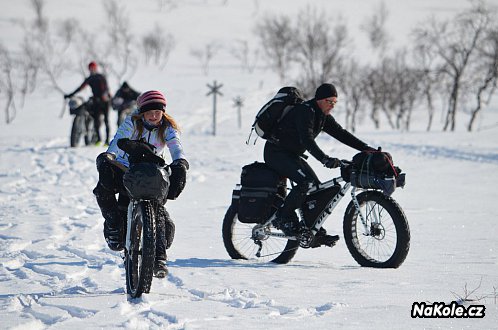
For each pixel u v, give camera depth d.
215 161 61.97
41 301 14.77
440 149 79.94
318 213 20.72
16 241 23.44
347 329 12.56
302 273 18.44
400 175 19.66
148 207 14.87
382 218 22.03
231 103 195.88
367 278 17.61
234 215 21.70
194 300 14.94
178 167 15.59
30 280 17.45
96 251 21.81
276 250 22.47
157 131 16.27
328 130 21.33
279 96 21.03
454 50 165.50
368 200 19.95
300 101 21.08
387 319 13.21
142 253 14.41
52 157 56.59
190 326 12.60
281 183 21.58
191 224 29.28
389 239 23.11
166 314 13.52
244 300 14.84
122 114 61.84
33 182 43.88
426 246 23.58
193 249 23.31
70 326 12.74
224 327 12.66
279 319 13.25
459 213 33.56
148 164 14.94
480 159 69.06
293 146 20.83
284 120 20.91
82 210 32.03
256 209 20.89
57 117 184.38
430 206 36.50
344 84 186.50
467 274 18.22
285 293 15.69
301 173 20.62
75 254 21.48
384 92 177.12
